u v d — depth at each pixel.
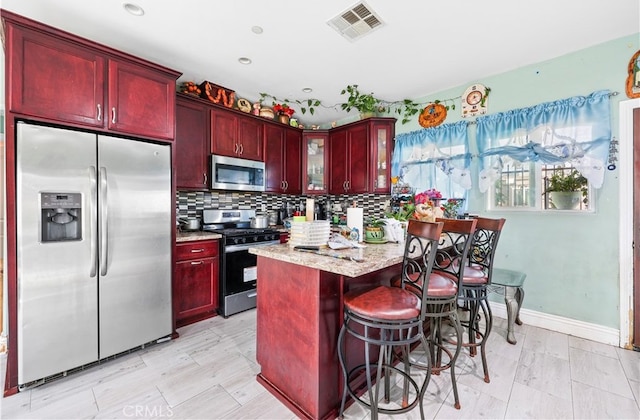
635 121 2.13
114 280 1.98
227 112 3.24
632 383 1.76
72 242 1.79
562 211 2.47
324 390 1.45
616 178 2.21
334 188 4.06
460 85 3.05
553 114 2.42
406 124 3.49
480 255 2.42
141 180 2.11
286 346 1.60
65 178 1.76
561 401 1.60
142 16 1.93
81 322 1.84
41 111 1.71
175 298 2.37
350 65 2.66
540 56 2.47
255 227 3.53
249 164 3.40
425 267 1.37
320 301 1.42
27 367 1.66
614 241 2.24
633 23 2.01
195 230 3.14
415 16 1.96
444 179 3.11
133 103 2.09
